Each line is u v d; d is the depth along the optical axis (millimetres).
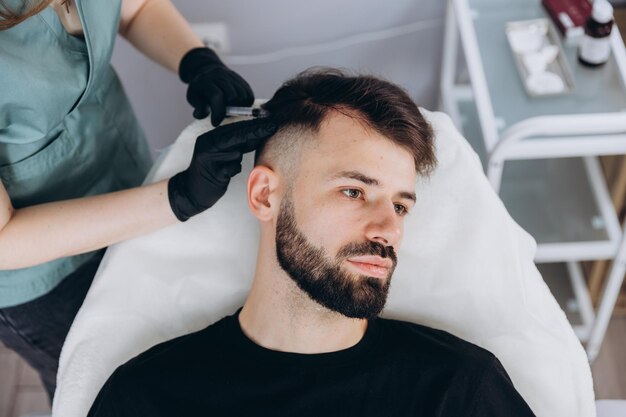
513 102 1700
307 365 1261
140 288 1398
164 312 1402
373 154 1210
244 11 1988
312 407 1247
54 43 1284
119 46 1993
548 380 1318
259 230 1415
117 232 1302
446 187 1406
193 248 1422
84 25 1264
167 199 1301
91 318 1378
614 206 1990
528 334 1342
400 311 1400
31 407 2035
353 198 1210
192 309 1411
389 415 1244
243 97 1438
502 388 1263
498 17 1850
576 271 2084
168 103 2164
